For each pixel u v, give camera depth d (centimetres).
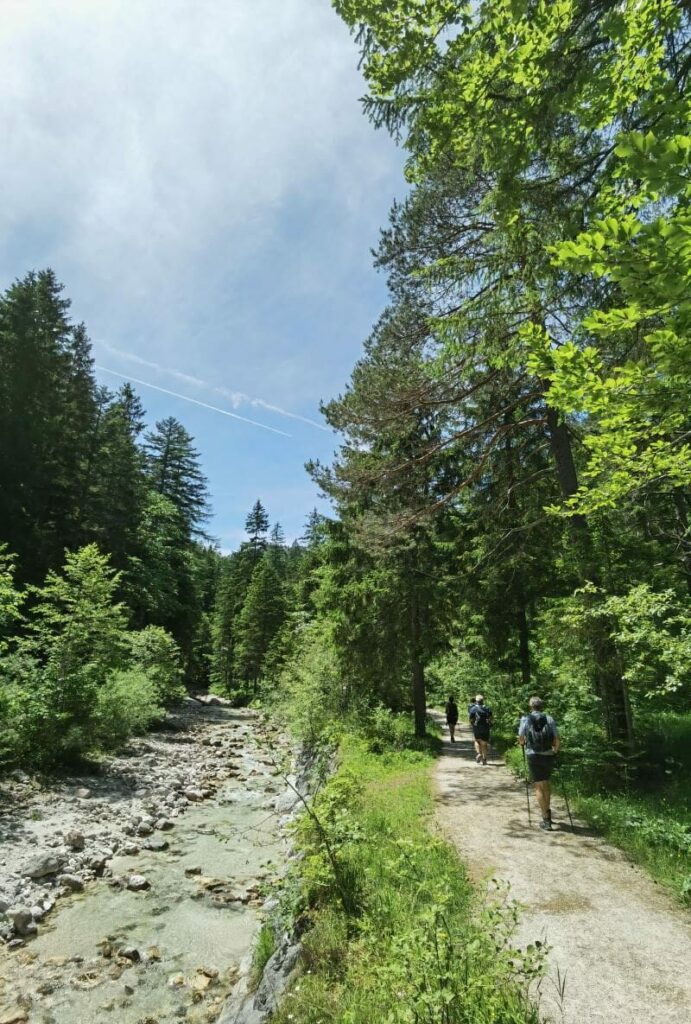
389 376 1323
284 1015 472
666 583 1034
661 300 286
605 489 598
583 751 980
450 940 396
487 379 1211
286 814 1412
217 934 845
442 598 1819
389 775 1234
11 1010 655
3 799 1292
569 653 1003
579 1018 397
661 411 392
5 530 2661
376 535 1468
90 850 1122
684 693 1133
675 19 385
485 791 1080
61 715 1575
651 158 254
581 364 375
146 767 1848
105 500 3625
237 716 3841
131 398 5634
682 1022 392
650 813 781
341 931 536
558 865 682
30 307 3212
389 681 1925
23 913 837
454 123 504
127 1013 656
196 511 5653
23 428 2894
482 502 1599
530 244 709
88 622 1853
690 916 552
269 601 5253
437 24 465
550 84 459
